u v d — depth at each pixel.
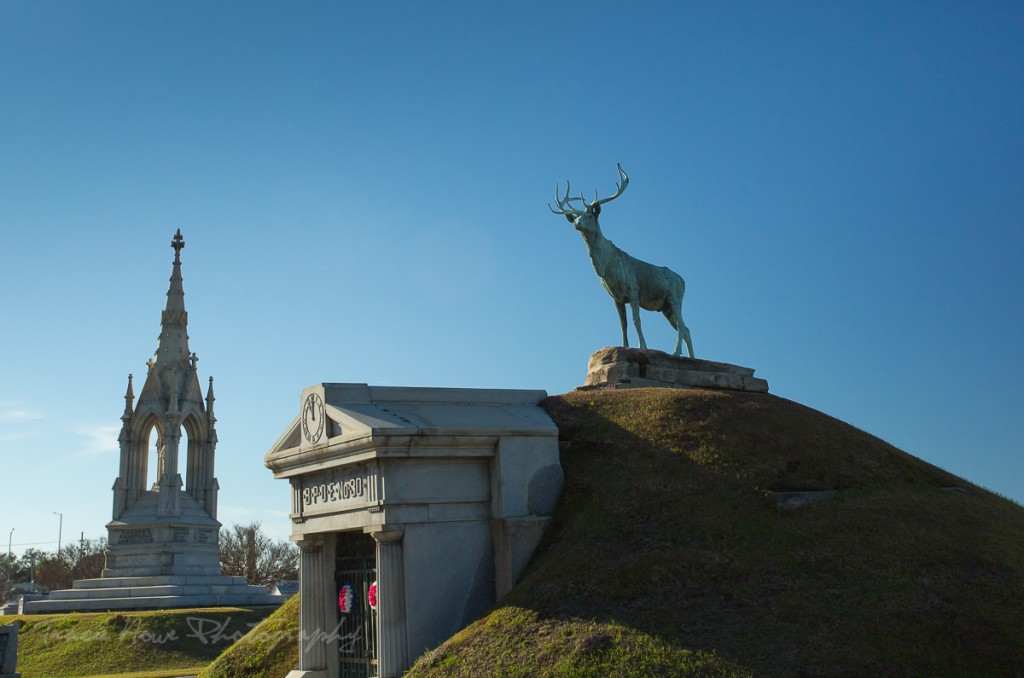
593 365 27.55
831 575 16.78
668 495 19.92
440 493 19.69
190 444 59.47
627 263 28.12
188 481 58.66
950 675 14.05
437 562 19.31
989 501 21.95
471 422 21.05
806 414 24.39
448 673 16.16
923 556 17.45
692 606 16.14
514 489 20.17
